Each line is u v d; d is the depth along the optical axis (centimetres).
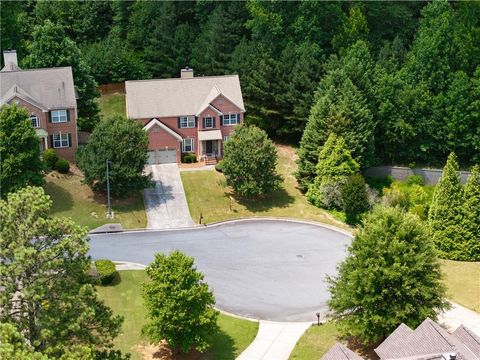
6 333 3747
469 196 7031
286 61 9619
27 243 4156
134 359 5319
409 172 9094
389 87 8969
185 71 9600
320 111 8581
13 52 9369
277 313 6141
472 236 7025
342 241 7562
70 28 11875
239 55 10075
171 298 5150
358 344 5506
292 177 9006
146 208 8056
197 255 7131
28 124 7550
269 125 9769
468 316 5916
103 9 12006
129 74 11162
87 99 9525
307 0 9888
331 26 10350
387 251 5156
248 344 5641
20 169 7469
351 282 5191
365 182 8681
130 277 6544
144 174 8544
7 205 4234
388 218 5300
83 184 8206
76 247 4231
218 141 9331
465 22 10062
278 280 6700
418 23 10762
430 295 5112
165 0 11256
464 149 9106
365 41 10100
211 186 8594
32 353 3719
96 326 4569
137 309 5991
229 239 7525
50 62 9225
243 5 10906
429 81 9088
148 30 11531
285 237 7619
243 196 8456
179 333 5244
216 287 6531
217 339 5672
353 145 8475
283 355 5481
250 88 9650
